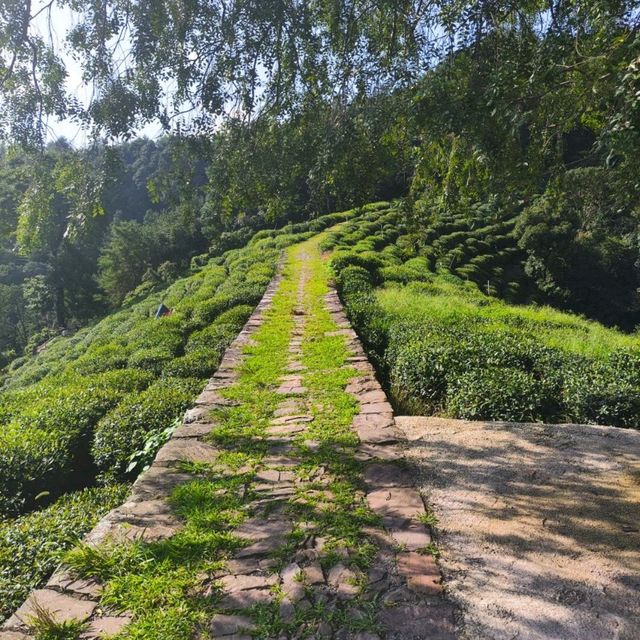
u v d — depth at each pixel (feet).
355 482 11.89
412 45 14.78
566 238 100.73
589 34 12.14
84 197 17.21
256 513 10.61
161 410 19.51
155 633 7.27
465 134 12.56
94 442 19.10
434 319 35.27
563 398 19.62
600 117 14.02
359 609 7.74
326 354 23.93
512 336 30.25
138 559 9.00
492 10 13.37
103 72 16.05
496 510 10.84
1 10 16.02
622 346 31.48
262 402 17.76
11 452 17.52
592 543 9.63
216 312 44.96
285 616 7.62
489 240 116.88
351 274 55.72
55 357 86.22
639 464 13.05
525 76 11.85
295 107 16.92
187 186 18.25
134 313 89.86
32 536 12.16
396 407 20.94
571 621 7.61
